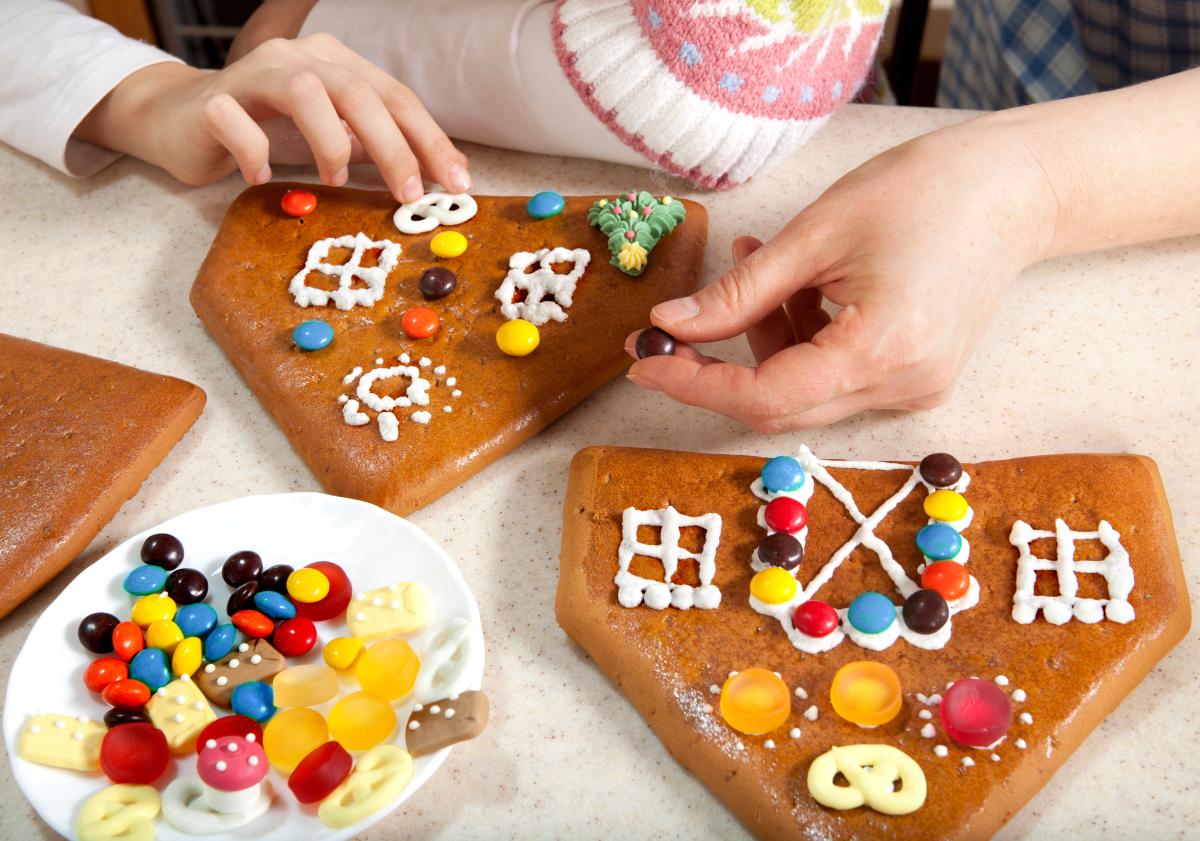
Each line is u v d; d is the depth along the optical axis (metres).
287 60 0.64
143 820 0.43
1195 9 0.76
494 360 0.56
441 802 0.45
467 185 0.64
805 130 0.65
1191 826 0.44
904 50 1.05
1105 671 0.46
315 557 0.50
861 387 0.51
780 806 0.44
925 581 0.48
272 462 0.55
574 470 0.53
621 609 0.48
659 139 0.62
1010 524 0.50
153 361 0.59
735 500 0.51
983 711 0.44
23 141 0.68
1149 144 0.57
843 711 0.45
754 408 0.51
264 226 0.63
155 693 0.47
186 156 0.65
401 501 0.53
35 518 0.51
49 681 0.47
